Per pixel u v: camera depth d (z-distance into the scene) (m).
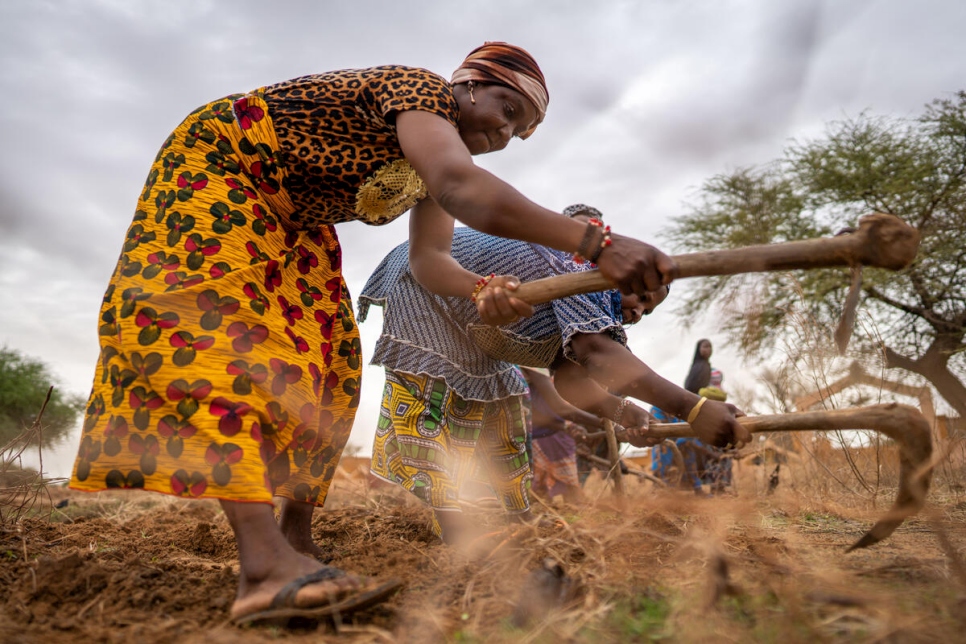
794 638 1.59
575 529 2.31
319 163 2.34
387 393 3.26
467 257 3.18
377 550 2.99
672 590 2.05
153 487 1.99
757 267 1.97
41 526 3.56
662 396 2.67
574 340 2.94
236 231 2.23
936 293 10.78
